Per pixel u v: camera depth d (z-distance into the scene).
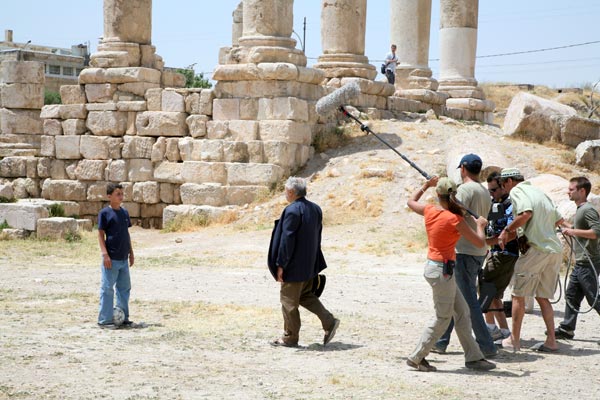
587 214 10.78
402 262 17.67
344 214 22.11
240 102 24.88
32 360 9.19
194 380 8.44
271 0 24.92
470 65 36.38
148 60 27.41
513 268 10.11
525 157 24.59
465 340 9.12
